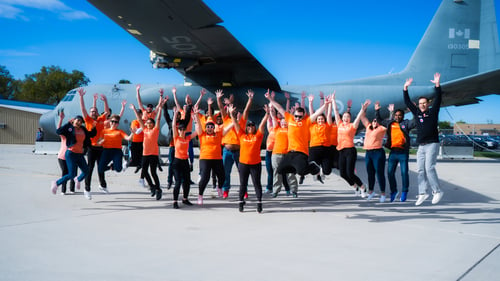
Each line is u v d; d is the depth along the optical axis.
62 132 6.34
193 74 14.66
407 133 7.02
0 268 3.18
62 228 4.64
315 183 9.98
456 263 3.44
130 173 11.73
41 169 12.01
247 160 5.91
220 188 6.80
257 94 14.81
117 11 9.55
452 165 16.36
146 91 14.92
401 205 6.69
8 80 78.56
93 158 7.21
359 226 4.96
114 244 3.97
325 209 6.23
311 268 3.28
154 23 10.34
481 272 3.19
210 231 4.61
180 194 7.77
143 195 7.52
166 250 3.79
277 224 5.04
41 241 4.04
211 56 12.97
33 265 3.27
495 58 16.30
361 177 11.25
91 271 3.14
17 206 6.08
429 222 5.24
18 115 35.75
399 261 3.49
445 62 16.52
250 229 4.73
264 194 8.02
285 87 15.89
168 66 13.70
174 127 6.22
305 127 5.90
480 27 16.53
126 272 3.13
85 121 7.21
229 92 14.81
